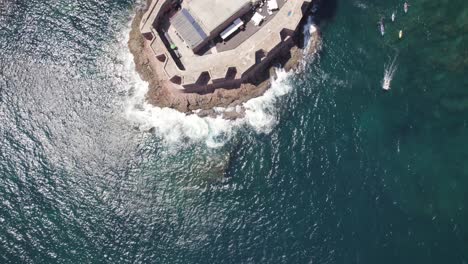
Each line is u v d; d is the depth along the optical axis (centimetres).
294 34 10856
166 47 10738
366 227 9506
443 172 9812
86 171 10344
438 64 10506
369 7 11044
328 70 10681
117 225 9900
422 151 9975
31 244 9912
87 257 9750
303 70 10731
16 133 10731
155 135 10544
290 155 10138
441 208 9575
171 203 9981
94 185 10225
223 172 10125
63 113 10825
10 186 10344
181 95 10725
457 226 9419
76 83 11025
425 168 9862
